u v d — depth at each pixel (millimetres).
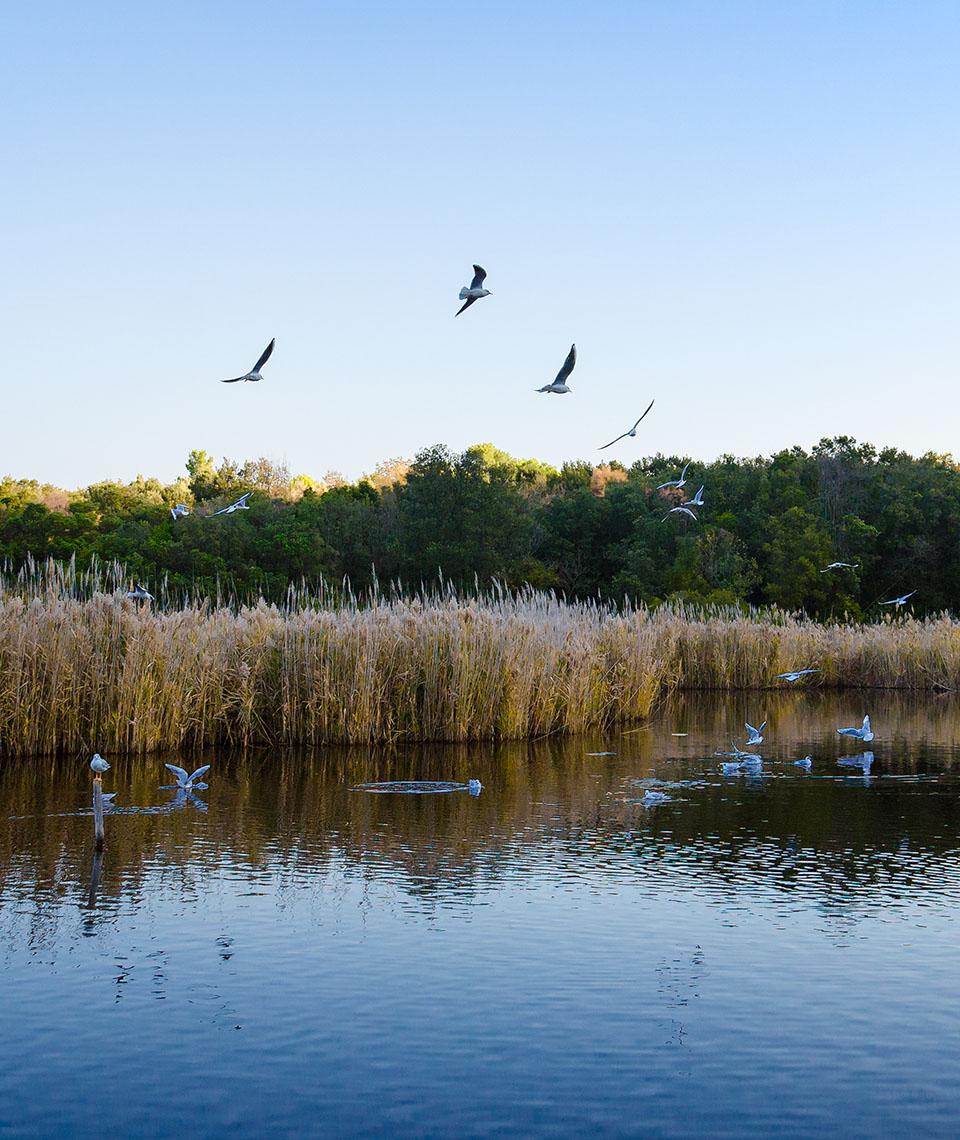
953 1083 8266
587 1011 9461
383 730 25609
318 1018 9320
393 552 70688
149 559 57781
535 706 27281
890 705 37375
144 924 11609
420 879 13438
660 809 17766
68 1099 8008
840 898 12664
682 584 65000
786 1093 8109
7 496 72750
